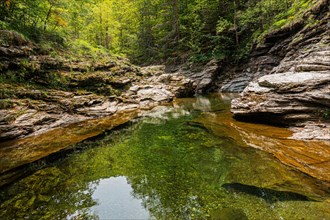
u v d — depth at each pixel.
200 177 5.98
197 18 33.81
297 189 4.98
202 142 8.69
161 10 38.72
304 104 8.88
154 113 14.84
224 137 9.01
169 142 8.95
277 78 10.23
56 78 13.85
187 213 4.52
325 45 13.97
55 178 6.22
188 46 34.31
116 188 5.68
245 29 30.23
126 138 9.66
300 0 22.09
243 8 32.16
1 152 7.99
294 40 18.77
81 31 30.11
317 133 7.92
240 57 28.23
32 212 4.73
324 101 8.25
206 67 30.00
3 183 5.94
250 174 5.84
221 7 33.41
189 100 20.50
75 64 16.03
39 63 13.43
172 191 5.40
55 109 12.02
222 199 4.90
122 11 42.62
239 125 10.38
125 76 19.45
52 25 19.44
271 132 8.89
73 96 13.73
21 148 8.36
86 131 10.59
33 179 6.18
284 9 24.86
